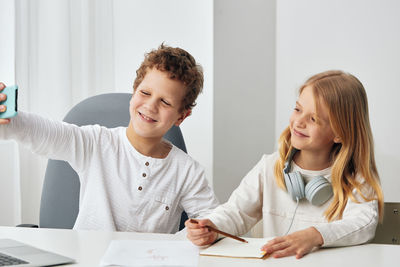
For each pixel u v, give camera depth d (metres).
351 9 2.54
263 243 1.09
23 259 0.90
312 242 1.03
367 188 1.26
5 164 1.93
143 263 0.92
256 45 2.58
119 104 1.69
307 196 1.27
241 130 2.57
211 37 2.28
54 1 2.09
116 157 1.52
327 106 1.26
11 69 1.93
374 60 2.52
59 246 1.03
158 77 1.43
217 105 2.46
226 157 2.52
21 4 2.00
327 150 1.32
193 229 1.07
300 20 2.62
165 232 1.53
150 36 2.31
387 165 2.51
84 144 1.50
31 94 2.07
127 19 2.32
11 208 1.96
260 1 2.58
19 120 1.32
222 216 1.27
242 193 1.38
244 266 0.92
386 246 1.09
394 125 2.51
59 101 2.11
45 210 1.66
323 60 2.60
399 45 2.48
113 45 2.31
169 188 1.53
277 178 1.36
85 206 1.49
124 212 1.49
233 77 2.51
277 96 2.65
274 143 2.66
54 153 1.44
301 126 1.27
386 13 2.49
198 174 1.57
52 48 2.09
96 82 2.27
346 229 1.09
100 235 1.13
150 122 1.45
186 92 1.48
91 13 2.23
